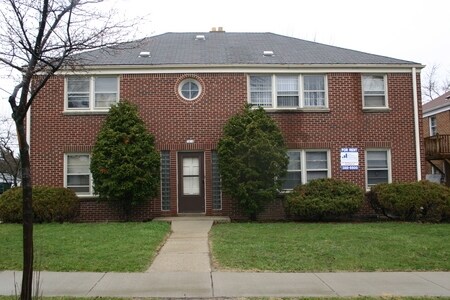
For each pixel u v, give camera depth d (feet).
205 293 22.11
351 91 54.65
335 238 36.01
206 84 53.62
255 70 53.93
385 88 55.26
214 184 52.85
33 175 52.26
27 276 18.70
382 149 54.70
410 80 55.47
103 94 53.67
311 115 54.13
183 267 27.53
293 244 33.58
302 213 47.93
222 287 23.17
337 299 21.07
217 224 46.06
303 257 29.60
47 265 27.25
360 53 59.52
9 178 131.95
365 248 32.24
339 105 54.44
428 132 95.40
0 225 44.42
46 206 46.85
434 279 24.95
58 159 52.49
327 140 53.98
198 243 35.14
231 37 66.85
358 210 49.11
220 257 29.58
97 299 21.01
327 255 30.14
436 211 46.85
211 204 52.54
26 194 19.01
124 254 30.19
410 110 55.06
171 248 33.19
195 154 53.62
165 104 53.31
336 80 54.70
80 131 52.80
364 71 54.95
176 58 55.88
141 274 25.85
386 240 35.17
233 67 53.72
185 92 53.88
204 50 59.62
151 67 53.16
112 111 50.19
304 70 54.39
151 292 22.27
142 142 49.32
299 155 54.24
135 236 36.60
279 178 49.37
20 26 33.17
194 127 53.21
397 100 55.11
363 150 54.19
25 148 19.35
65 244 33.22
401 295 21.76
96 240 34.83
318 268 27.14
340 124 54.24
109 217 52.11
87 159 53.11
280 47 61.57
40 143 52.60
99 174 48.39
